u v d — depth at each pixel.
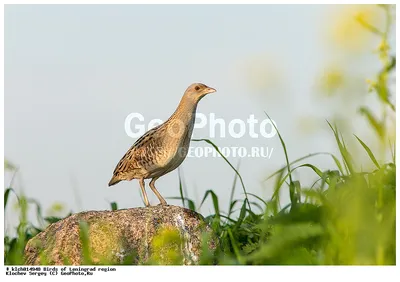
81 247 14.84
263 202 17.11
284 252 12.55
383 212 11.50
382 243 11.38
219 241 15.73
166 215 15.39
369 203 11.68
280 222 12.64
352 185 12.11
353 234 11.53
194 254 15.12
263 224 14.38
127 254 14.84
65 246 14.86
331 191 13.05
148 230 15.07
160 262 14.84
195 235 15.34
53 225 15.54
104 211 15.55
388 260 11.70
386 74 9.54
